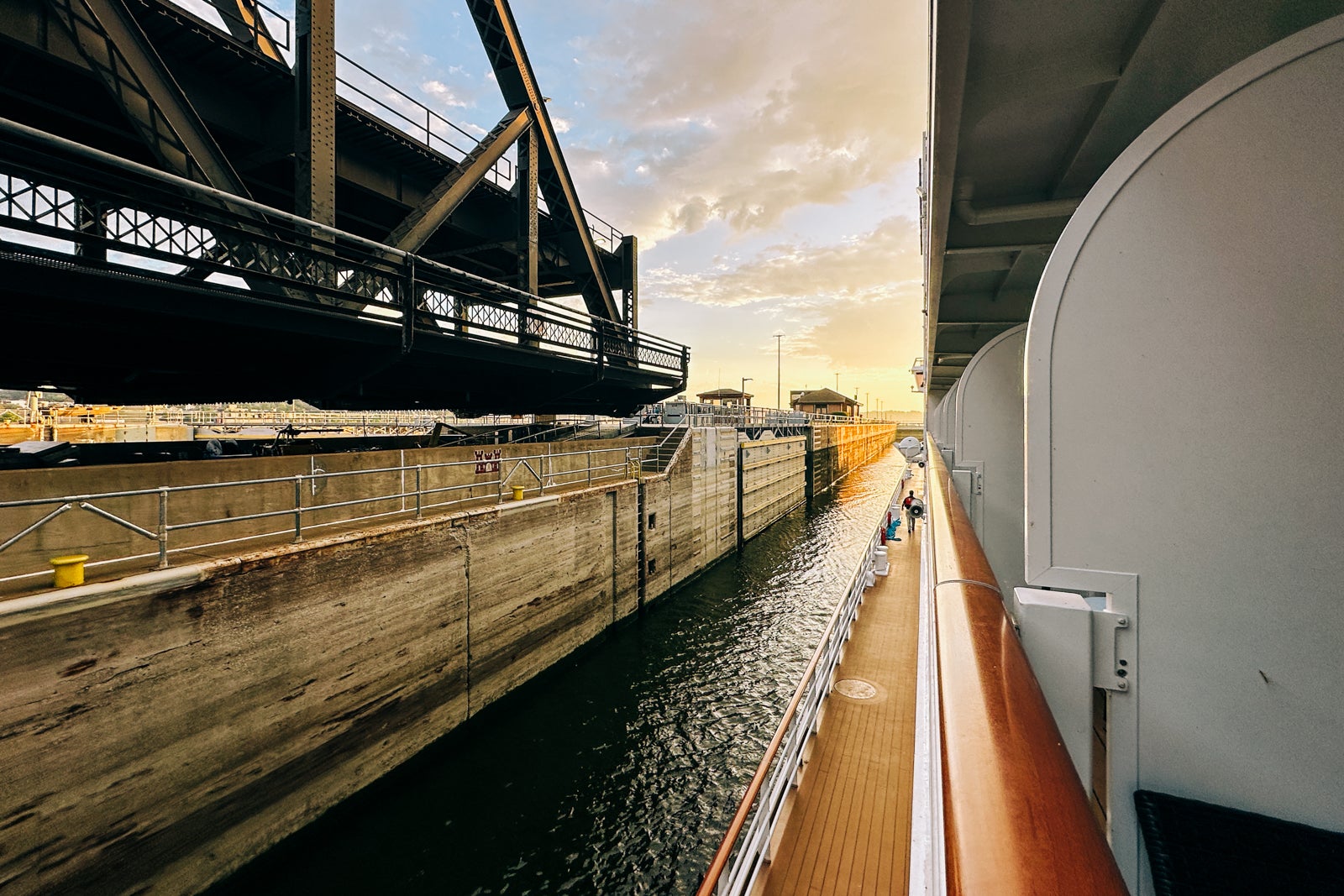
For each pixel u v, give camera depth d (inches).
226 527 383.9
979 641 73.5
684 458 984.9
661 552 895.1
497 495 633.6
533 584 587.5
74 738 263.1
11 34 342.6
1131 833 86.4
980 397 285.4
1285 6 110.7
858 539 1370.6
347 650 391.9
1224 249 81.6
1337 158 74.7
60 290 313.9
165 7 426.3
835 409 3954.2
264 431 1380.4
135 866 284.7
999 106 163.2
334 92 475.2
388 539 422.6
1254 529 80.6
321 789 377.4
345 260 449.7
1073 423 91.3
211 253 383.2
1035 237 243.9
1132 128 168.4
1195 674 83.9
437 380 718.5
